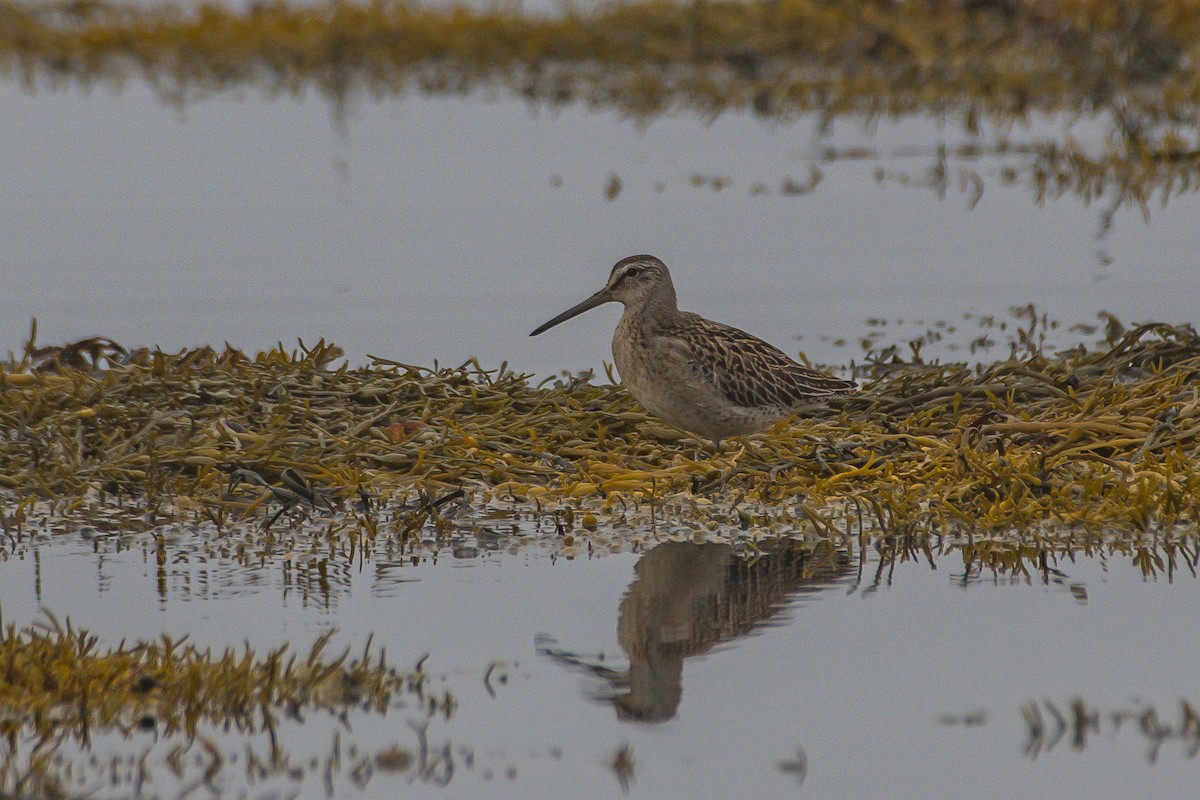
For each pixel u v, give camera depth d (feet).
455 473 39.65
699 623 31.01
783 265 61.82
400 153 77.77
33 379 45.01
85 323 54.19
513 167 75.36
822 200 70.38
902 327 54.44
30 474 39.11
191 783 24.93
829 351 52.08
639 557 34.94
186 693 27.27
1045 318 53.47
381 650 29.84
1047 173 73.00
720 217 67.87
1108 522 35.81
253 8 97.40
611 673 28.91
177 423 41.11
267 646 29.84
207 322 54.54
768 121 83.87
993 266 61.52
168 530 36.91
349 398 43.93
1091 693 27.76
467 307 56.90
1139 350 46.93
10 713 26.84
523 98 88.07
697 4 93.56
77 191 70.44
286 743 26.25
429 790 24.79
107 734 26.37
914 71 88.02
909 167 75.20
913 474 38.14
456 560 34.91
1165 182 71.87
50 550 35.58
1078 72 85.87
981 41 89.45
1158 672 28.45
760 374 41.57
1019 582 32.91
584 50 93.45
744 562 34.50
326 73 92.38
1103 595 32.04
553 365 51.47
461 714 27.37
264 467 39.34
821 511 37.37
